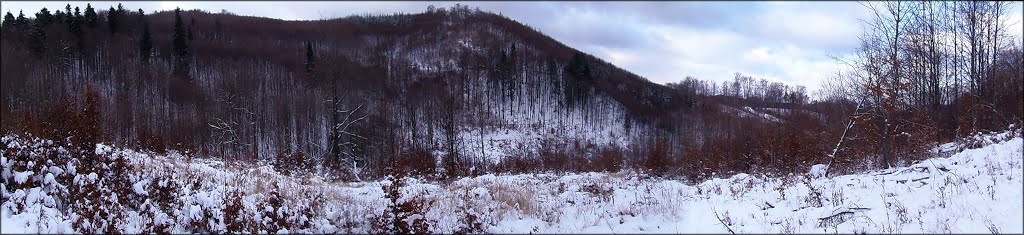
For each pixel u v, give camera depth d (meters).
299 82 71.00
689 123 80.44
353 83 66.69
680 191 14.48
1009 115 19.00
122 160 10.91
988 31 21.22
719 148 30.02
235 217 8.38
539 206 11.83
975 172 10.06
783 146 21.59
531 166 30.14
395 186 9.52
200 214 8.57
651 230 9.23
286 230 8.36
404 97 74.44
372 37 114.38
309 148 49.38
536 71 101.25
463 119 71.00
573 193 14.37
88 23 75.06
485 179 18.62
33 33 58.75
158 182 9.77
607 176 20.89
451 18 137.38
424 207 10.97
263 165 18.48
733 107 94.62
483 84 92.56
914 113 17.16
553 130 74.25
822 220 8.63
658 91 100.12
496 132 69.19
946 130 20.98
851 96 21.55
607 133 77.88
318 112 55.94
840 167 16.64
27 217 7.54
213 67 76.62
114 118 45.19
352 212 10.22
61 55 60.66
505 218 10.74
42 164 9.52
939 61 22.39
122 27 85.88
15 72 42.72
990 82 21.23
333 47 93.75
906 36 20.97
